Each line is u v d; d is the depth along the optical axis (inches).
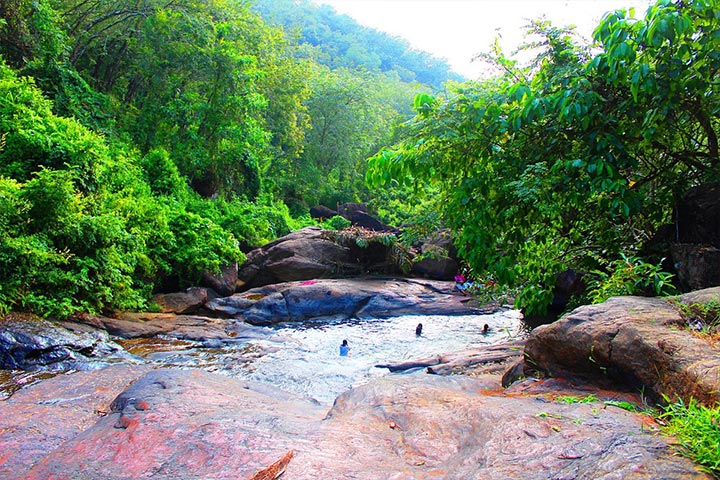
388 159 200.5
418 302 534.0
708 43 151.4
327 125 1326.3
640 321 106.0
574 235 216.2
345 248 651.5
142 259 430.6
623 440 68.4
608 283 165.0
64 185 326.0
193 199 647.8
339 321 485.7
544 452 70.0
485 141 195.2
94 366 255.6
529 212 193.9
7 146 370.3
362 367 300.5
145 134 667.4
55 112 521.7
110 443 95.3
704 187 187.3
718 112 169.2
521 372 139.9
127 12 677.3
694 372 82.0
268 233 738.2
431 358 263.0
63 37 573.6
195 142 681.0
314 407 139.9
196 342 344.5
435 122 189.9
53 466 88.2
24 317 279.7
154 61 666.8
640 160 209.6
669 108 165.2
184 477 79.1
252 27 895.1
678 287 178.5
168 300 454.6
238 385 154.3
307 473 76.4
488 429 85.4
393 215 1070.4
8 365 239.0
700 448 61.5
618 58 154.1
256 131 735.1
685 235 187.6
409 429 98.3
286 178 1175.0
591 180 170.6
